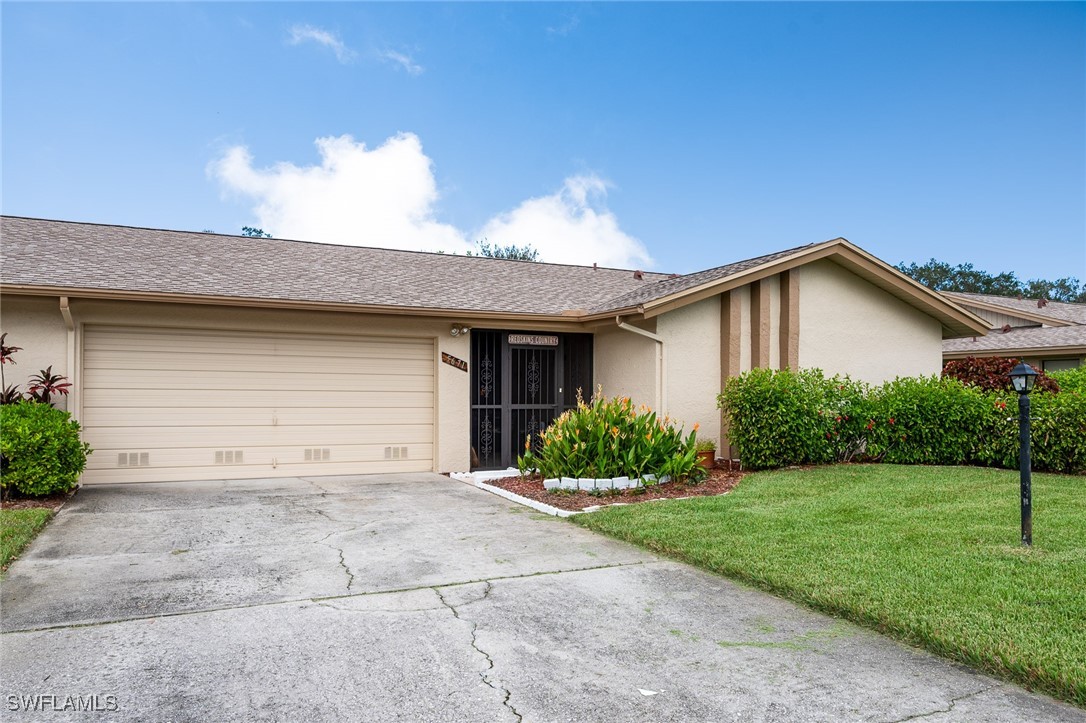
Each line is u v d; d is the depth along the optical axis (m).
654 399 10.83
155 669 3.57
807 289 11.72
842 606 4.39
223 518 7.41
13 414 7.97
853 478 9.28
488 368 11.81
